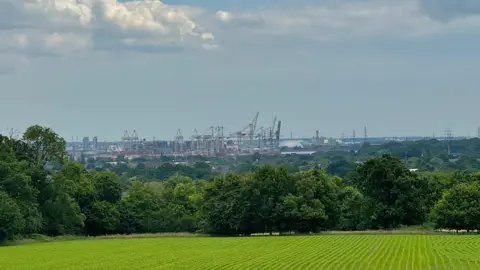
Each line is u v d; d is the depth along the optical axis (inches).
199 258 5595.5
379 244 6860.2
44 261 5718.5
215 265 4953.3
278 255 5733.3
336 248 6417.3
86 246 7677.2
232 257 5625.0
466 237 7839.6
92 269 4928.6
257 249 6520.7
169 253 6259.8
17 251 6988.2
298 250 6259.8
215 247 6968.5
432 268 4539.9
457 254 5580.7
